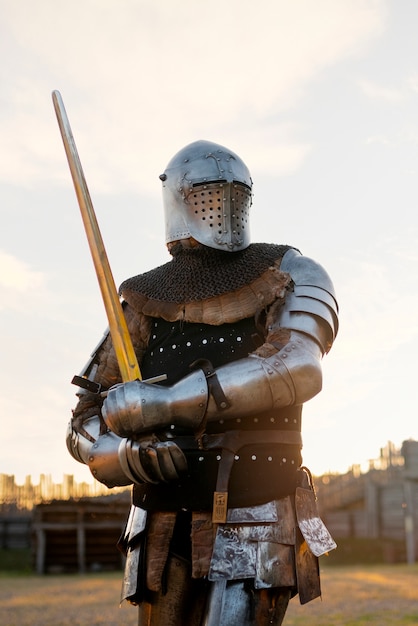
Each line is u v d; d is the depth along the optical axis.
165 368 3.27
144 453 2.94
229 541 3.00
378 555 22.50
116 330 3.12
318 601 9.75
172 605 3.14
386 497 24.88
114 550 20.64
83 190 3.23
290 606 9.24
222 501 2.99
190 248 3.31
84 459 3.48
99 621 8.30
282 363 3.00
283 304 3.16
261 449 3.07
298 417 3.20
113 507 20.56
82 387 3.46
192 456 3.09
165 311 3.30
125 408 2.92
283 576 3.01
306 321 3.11
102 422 3.49
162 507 3.12
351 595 10.54
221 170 3.26
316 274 3.20
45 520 20.16
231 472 3.04
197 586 3.15
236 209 3.27
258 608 2.99
